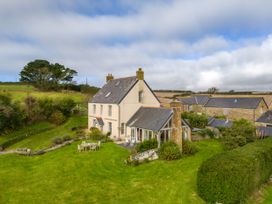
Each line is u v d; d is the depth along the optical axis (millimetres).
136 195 18359
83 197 18078
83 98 69438
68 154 29297
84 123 52562
